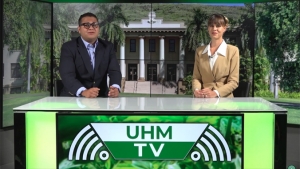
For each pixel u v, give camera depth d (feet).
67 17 24.36
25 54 19.92
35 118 7.99
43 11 19.36
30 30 19.61
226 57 11.32
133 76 27.12
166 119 7.93
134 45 26.91
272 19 21.48
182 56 26.91
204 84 11.70
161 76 27.12
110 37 26.55
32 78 20.07
